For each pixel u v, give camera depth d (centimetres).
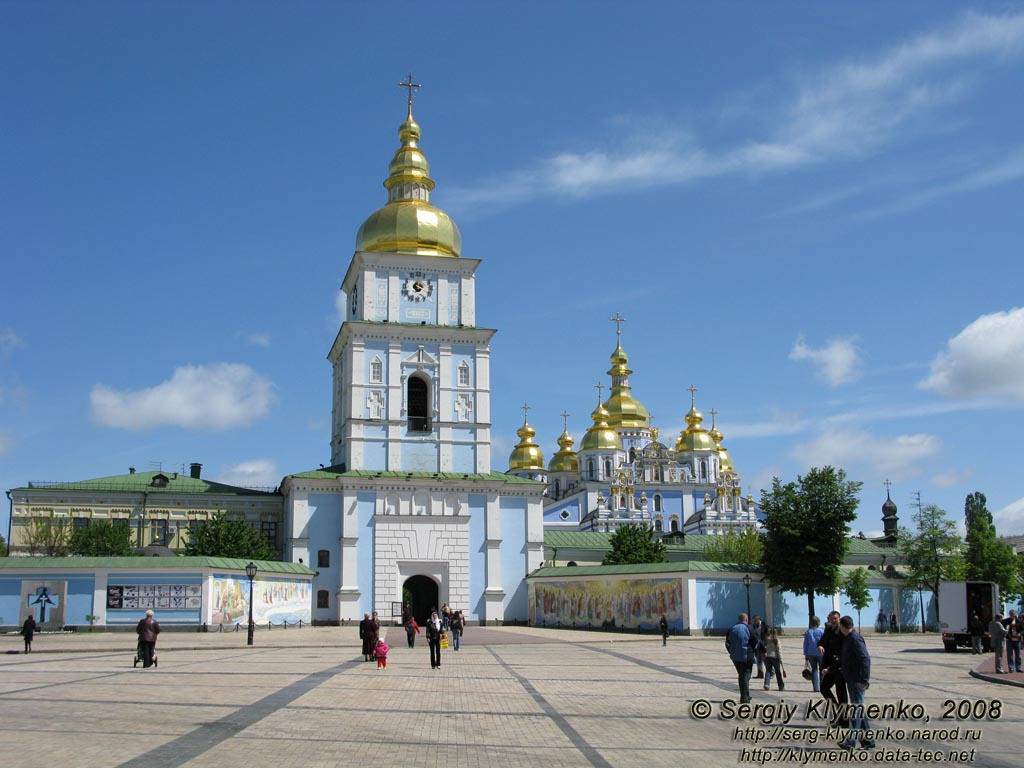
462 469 8156
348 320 8569
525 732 2202
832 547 6969
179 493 8450
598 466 15112
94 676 3341
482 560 7944
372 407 8069
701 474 15025
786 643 5925
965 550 8975
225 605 6519
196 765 1753
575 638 6250
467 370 8319
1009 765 1936
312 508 7794
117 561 6328
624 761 1877
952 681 3534
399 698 2803
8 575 6266
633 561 9481
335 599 7681
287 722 2284
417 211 8600
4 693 2767
